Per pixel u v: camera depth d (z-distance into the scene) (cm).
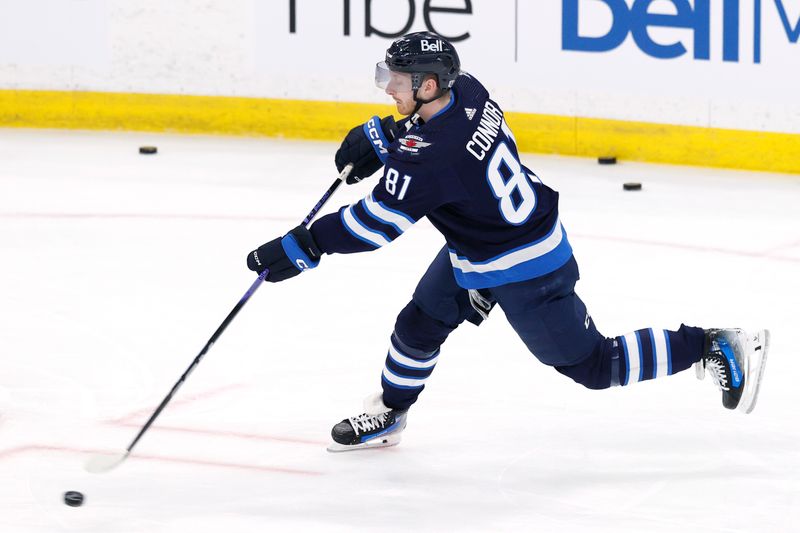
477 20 3291
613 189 2953
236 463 1443
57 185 2953
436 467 1437
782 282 2228
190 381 1723
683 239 2525
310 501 1336
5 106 3597
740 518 1293
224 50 3509
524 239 1300
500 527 1271
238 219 2680
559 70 3244
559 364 1380
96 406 1622
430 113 1293
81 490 1355
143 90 3569
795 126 3006
